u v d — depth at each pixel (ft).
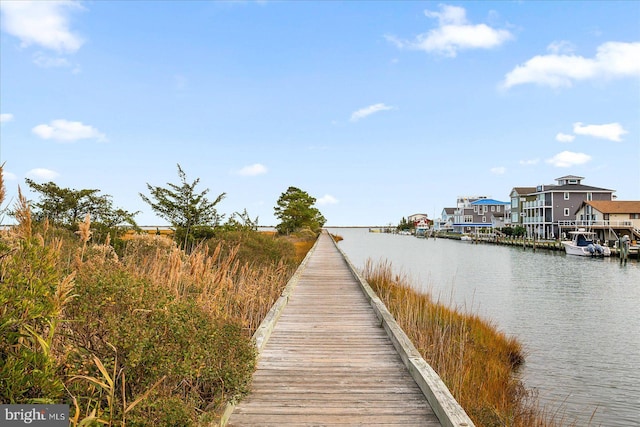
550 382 29.66
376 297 33.09
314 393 15.96
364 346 22.15
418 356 18.66
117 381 11.46
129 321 11.18
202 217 56.39
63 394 10.06
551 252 161.68
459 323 37.96
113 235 44.57
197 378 13.67
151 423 10.14
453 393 19.97
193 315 13.51
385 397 15.62
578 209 198.08
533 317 49.55
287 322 27.45
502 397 23.80
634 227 169.48
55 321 9.45
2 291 8.66
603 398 27.04
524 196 242.99
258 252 54.19
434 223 412.16
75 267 14.97
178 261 22.15
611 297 62.95
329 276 50.83
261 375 17.85
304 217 184.14
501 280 81.51
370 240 276.41
